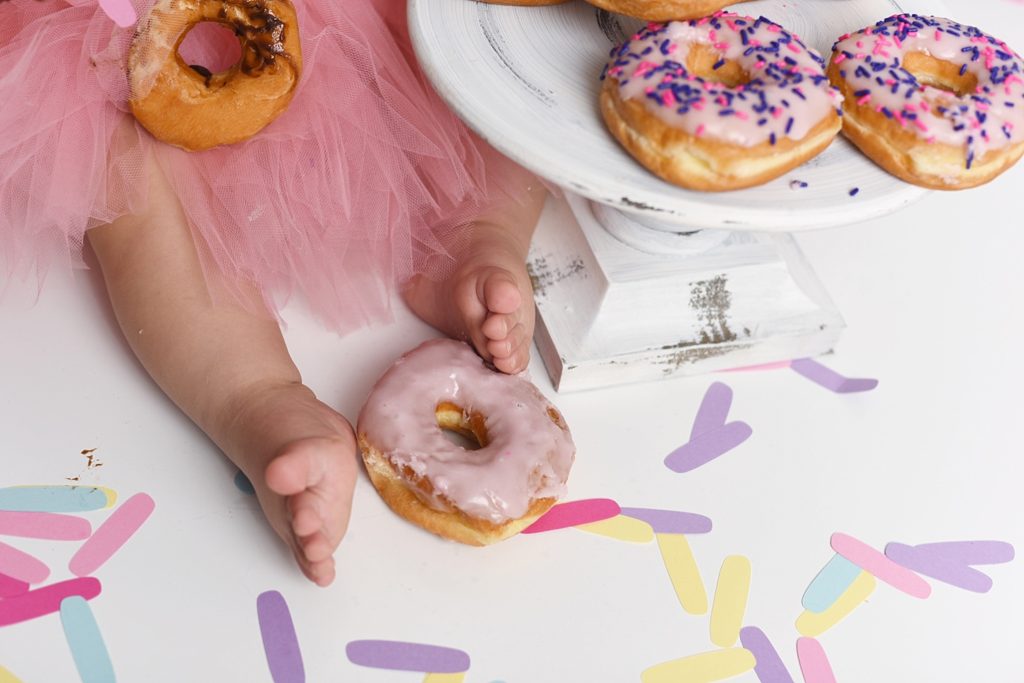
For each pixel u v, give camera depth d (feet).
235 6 2.38
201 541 2.41
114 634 2.30
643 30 2.40
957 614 2.47
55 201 2.47
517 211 2.72
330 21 2.54
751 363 2.76
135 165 2.50
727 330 2.71
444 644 2.34
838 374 2.78
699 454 2.62
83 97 2.46
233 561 2.40
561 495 2.47
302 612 2.35
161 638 2.31
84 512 2.42
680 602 2.43
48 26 2.44
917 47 2.48
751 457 2.63
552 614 2.39
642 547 2.48
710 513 2.54
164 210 2.50
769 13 2.59
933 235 3.07
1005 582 2.52
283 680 2.29
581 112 2.35
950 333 2.88
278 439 2.32
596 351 2.66
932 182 2.36
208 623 2.33
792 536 2.53
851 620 2.44
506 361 2.53
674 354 2.68
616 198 2.27
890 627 2.44
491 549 2.45
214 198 2.54
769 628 2.42
